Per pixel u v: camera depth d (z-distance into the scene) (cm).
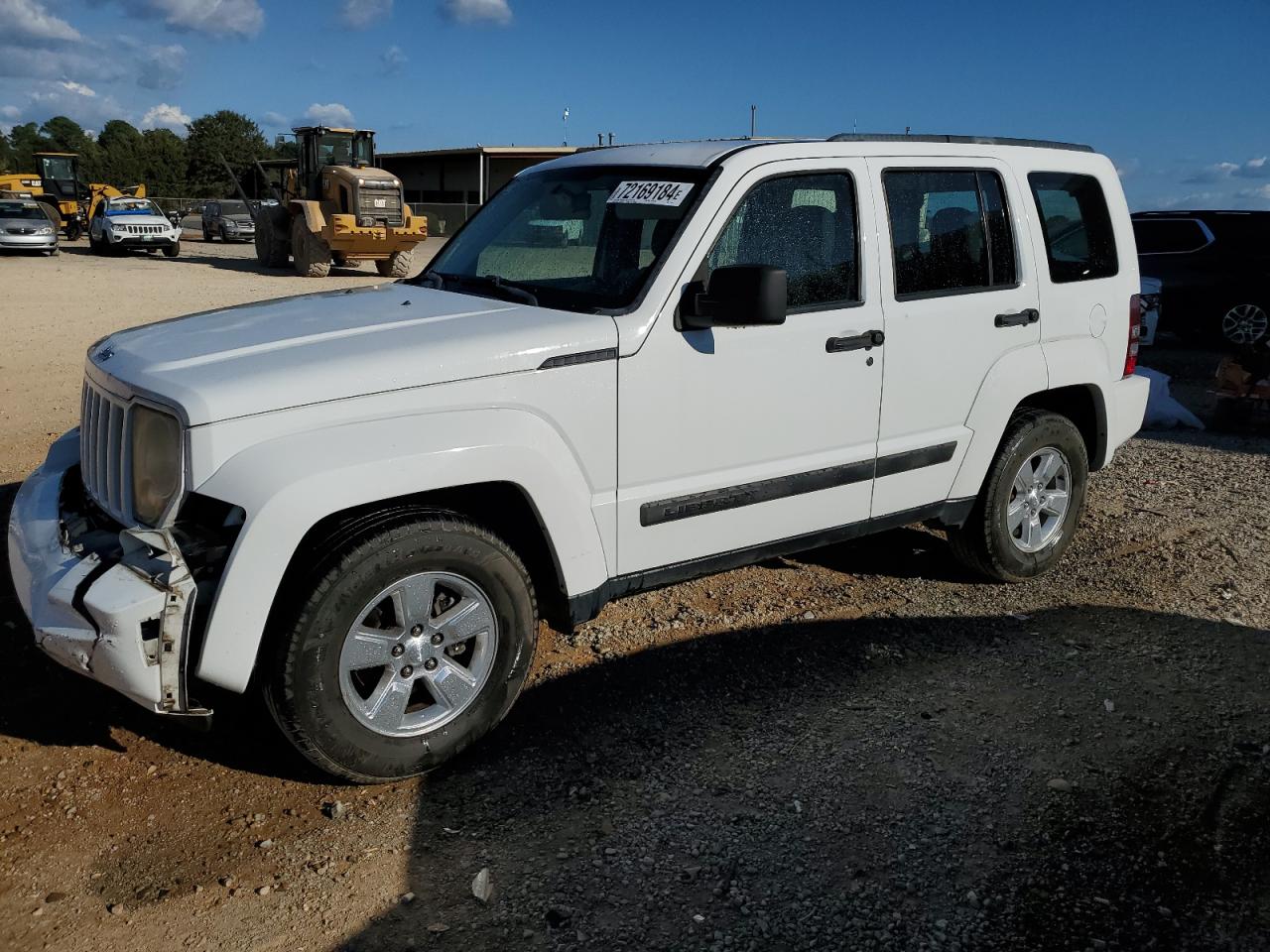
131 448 315
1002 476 480
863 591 498
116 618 281
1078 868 295
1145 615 476
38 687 388
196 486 294
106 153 8700
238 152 8956
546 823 313
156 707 292
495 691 345
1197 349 1327
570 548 353
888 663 421
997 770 345
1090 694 398
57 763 340
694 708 383
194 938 264
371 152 2428
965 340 448
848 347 408
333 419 309
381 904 277
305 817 315
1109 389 518
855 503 431
